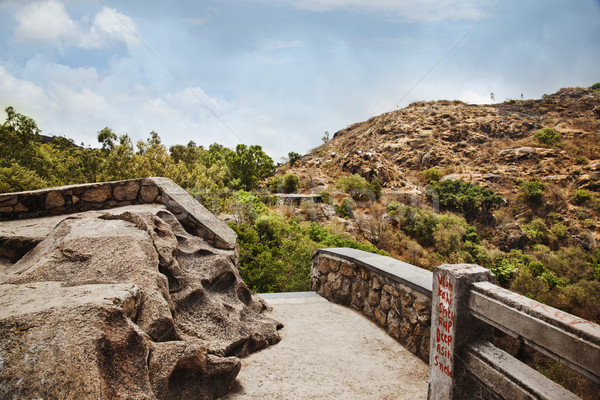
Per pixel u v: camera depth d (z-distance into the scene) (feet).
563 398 4.97
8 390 4.68
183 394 7.06
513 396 5.62
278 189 107.45
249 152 110.93
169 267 10.07
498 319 6.06
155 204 15.21
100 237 9.39
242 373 9.17
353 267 14.93
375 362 10.15
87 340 5.49
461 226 94.17
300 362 9.96
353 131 270.26
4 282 7.97
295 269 24.54
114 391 5.37
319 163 150.51
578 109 229.66
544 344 5.15
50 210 15.34
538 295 70.79
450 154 182.60
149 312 7.55
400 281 11.34
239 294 12.40
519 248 104.58
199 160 131.64
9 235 11.51
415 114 235.61
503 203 126.62
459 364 6.89
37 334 5.35
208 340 9.10
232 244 13.88
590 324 4.70
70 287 7.41
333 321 13.39
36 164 84.43
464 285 6.84
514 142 190.39
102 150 88.02
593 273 85.10
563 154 167.12
